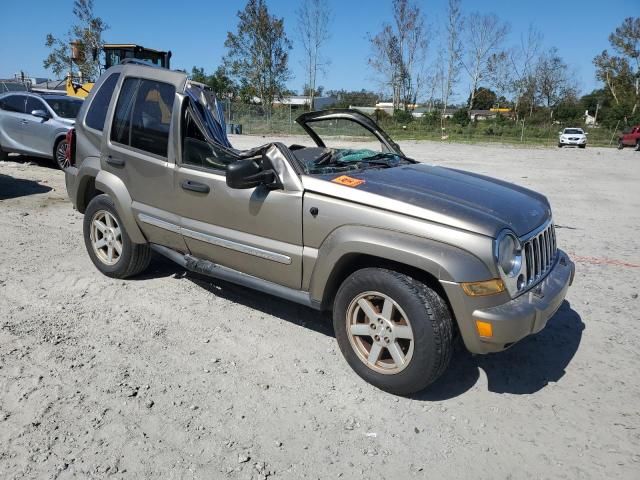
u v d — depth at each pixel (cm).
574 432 324
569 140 3662
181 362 382
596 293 550
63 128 1093
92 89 541
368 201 348
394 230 335
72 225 720
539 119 5656
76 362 375
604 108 6719
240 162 367
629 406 352
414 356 331
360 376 367
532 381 379
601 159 2516
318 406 338
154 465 281
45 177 1064
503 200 375
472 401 352
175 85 446
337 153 471
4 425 306
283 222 382
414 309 326
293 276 386
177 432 307
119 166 487
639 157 2736
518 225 346
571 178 1589
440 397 355
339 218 356
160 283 523
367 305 353
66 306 464
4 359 374
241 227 406
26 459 280
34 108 1144
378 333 350
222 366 379
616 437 320
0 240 639
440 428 323
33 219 743
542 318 331
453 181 404
